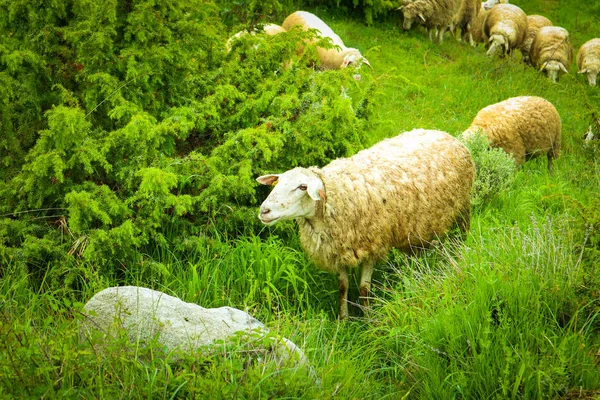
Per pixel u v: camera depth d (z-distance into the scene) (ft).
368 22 42.32
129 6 17.46
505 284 13.37
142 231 14.99
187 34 17.84
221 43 19.98
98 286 13.80
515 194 22.61
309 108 18.86
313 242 15.20
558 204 21.08
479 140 23.06
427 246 16.80
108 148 15.03
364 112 21.04
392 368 12.66
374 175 15.58
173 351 10.53
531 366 11.43
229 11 28.12
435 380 11.84
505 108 25.82
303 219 15.12
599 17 57.21
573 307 13.05
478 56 42.91
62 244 14.33
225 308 12.29
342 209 14.88
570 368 11.75
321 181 14.38
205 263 15.49
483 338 12.17
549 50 41.52
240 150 16.93
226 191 16.21
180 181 16.03
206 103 17.39
